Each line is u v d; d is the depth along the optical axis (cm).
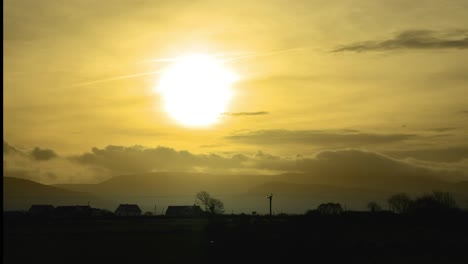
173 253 4844
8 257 4562
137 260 4444
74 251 4969
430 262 4256
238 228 7381
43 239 6153
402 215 8462
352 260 4391
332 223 7938
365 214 8675
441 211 8575
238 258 4575
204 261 4412
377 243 5503
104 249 5175
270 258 4553
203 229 7506
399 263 4272
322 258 4566
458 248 5116
